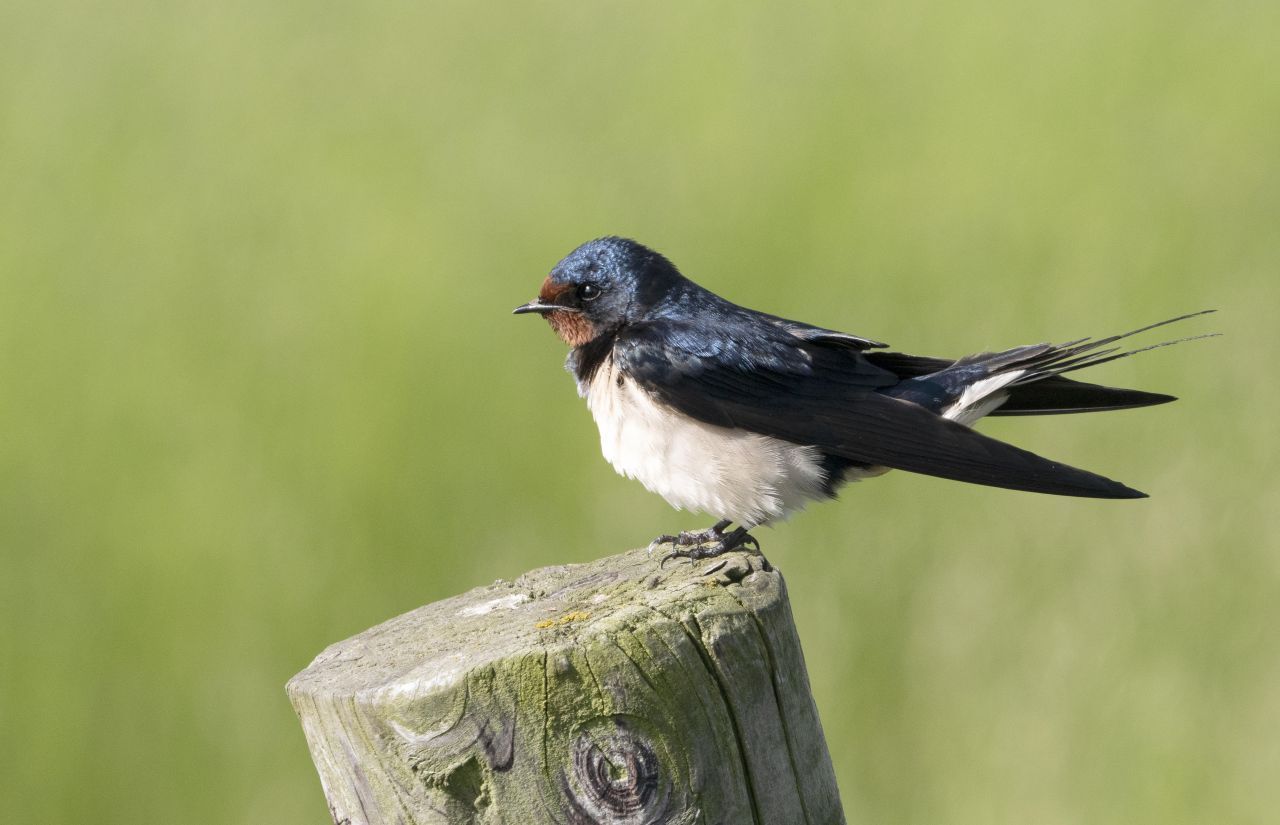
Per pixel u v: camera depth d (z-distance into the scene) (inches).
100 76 792.3
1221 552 438.0
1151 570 438.0
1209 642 418.9
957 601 438.0
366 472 510.9
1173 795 394.3
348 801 214.1
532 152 679.7
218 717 454.6
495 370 555.8
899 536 458.6
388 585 486.0
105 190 693.9
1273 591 425.7
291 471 515.2
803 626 438.9
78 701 461.7
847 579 449.1
